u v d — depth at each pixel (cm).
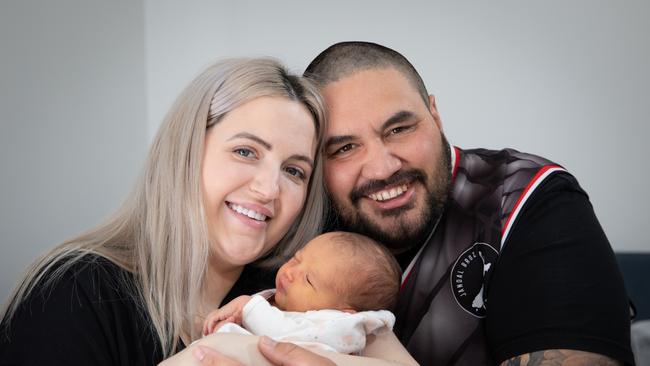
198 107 138
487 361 149
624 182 277
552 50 272
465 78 268
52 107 278
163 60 293
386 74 160
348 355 112
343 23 270
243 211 138
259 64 144
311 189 159
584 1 273
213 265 146
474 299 152
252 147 136
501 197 154
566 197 148
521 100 272
